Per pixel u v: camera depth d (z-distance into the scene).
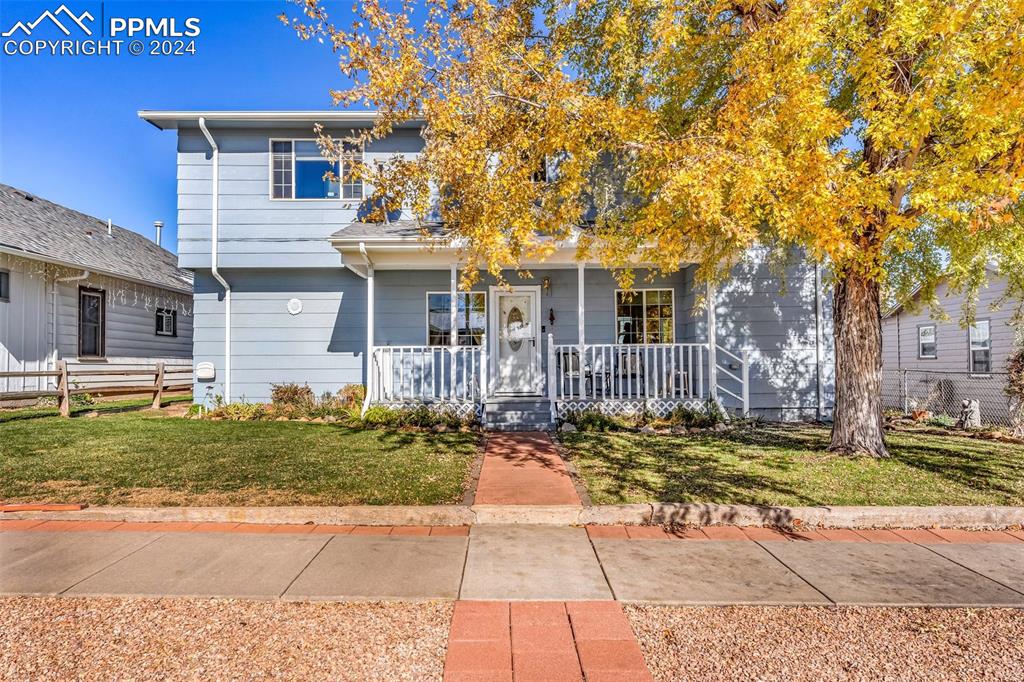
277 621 3.19
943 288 16.56
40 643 2.95
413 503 5.15
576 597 3.48
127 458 7.01
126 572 3.82
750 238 5.21
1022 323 10.19
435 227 10.60
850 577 3.79
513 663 2.78
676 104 6.75
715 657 2.84
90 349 15.09
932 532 4.74
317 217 12.00
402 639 3.00
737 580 3.74
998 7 4.52
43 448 7.62
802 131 4.99
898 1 4.79
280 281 12.23
